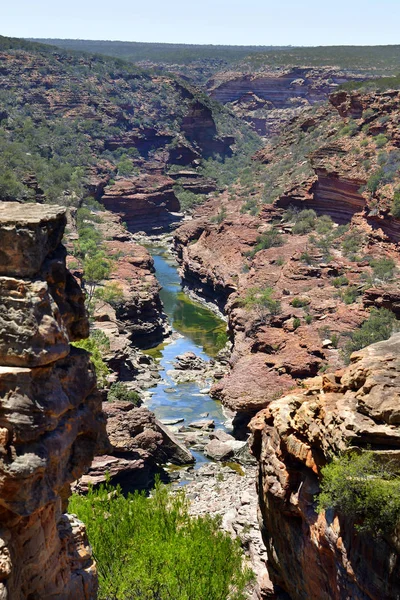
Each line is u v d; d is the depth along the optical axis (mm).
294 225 131750
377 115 139625
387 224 112938
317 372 76812
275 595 36312
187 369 92062
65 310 18234
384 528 25891
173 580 26469
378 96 144250
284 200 140625
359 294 97438
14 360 16750
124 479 58688
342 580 28250
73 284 18719
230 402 73062
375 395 28391
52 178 173750
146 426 63312
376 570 26281
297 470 32406
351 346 79812
